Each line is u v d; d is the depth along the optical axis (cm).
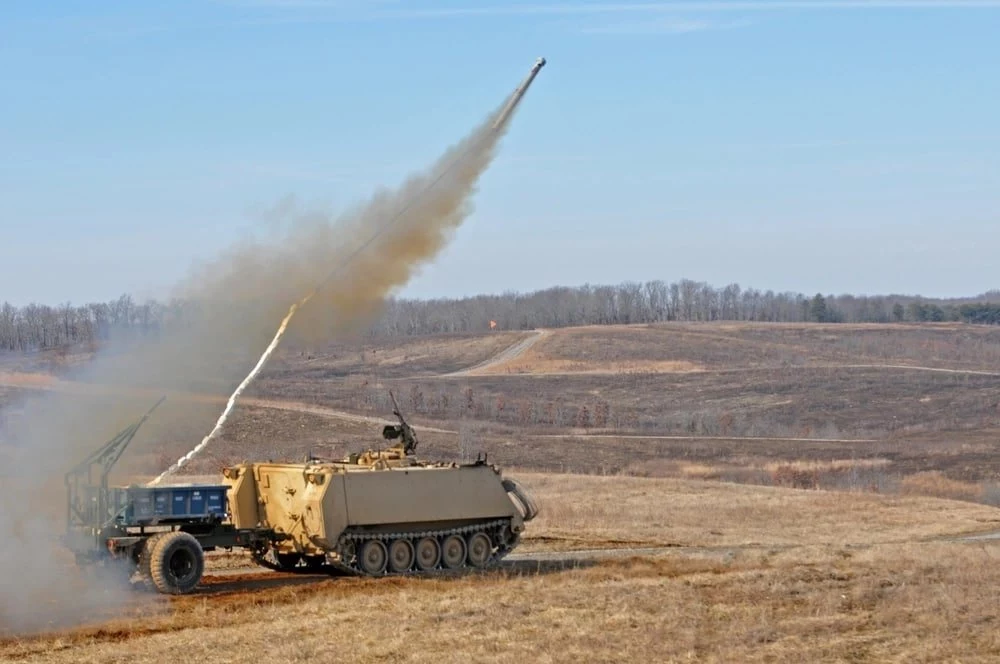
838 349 18400
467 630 2469
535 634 2442
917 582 3125
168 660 2202
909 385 14325
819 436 11325
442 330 19212
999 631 2539
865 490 7625
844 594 2930
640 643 2348
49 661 2198
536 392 13600
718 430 11650
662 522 4975
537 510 3594
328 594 2944
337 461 3547
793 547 4162
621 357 16462
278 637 2395
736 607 2766
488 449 9281
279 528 3338
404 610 2670
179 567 2980
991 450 9988
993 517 5450
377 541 3325
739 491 6241
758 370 15412
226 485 3253
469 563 3475
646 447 9962
